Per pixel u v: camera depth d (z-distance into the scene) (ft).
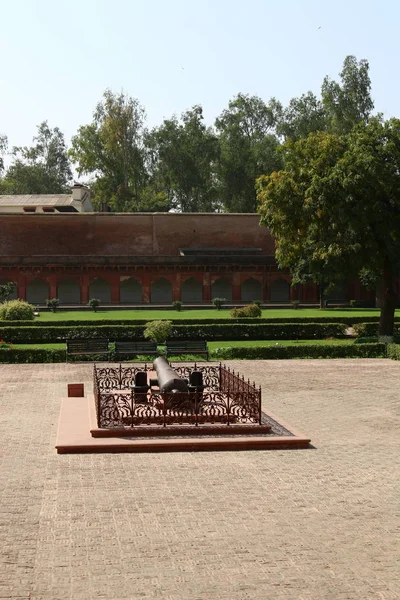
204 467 46.47
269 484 42.86
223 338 127.44
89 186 353.31
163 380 57.57
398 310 203.10
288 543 33.55
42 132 367.86
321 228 125.08
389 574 30.25
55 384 80.07
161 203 299.38
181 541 33.71
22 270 235.20
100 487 42.01
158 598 27.99
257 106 318.65
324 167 124.36
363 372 89.20
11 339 122.52
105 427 53.26
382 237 117.60
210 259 240.53
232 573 30.25
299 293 240.32
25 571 30.37
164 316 178.09
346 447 52.06
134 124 299.79
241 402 56.85
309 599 27.94
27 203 283.59
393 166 117.60
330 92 269.44
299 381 81.97
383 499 40.16
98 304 209.87
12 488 41.73
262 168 303.89
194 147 305.12
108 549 32.71
